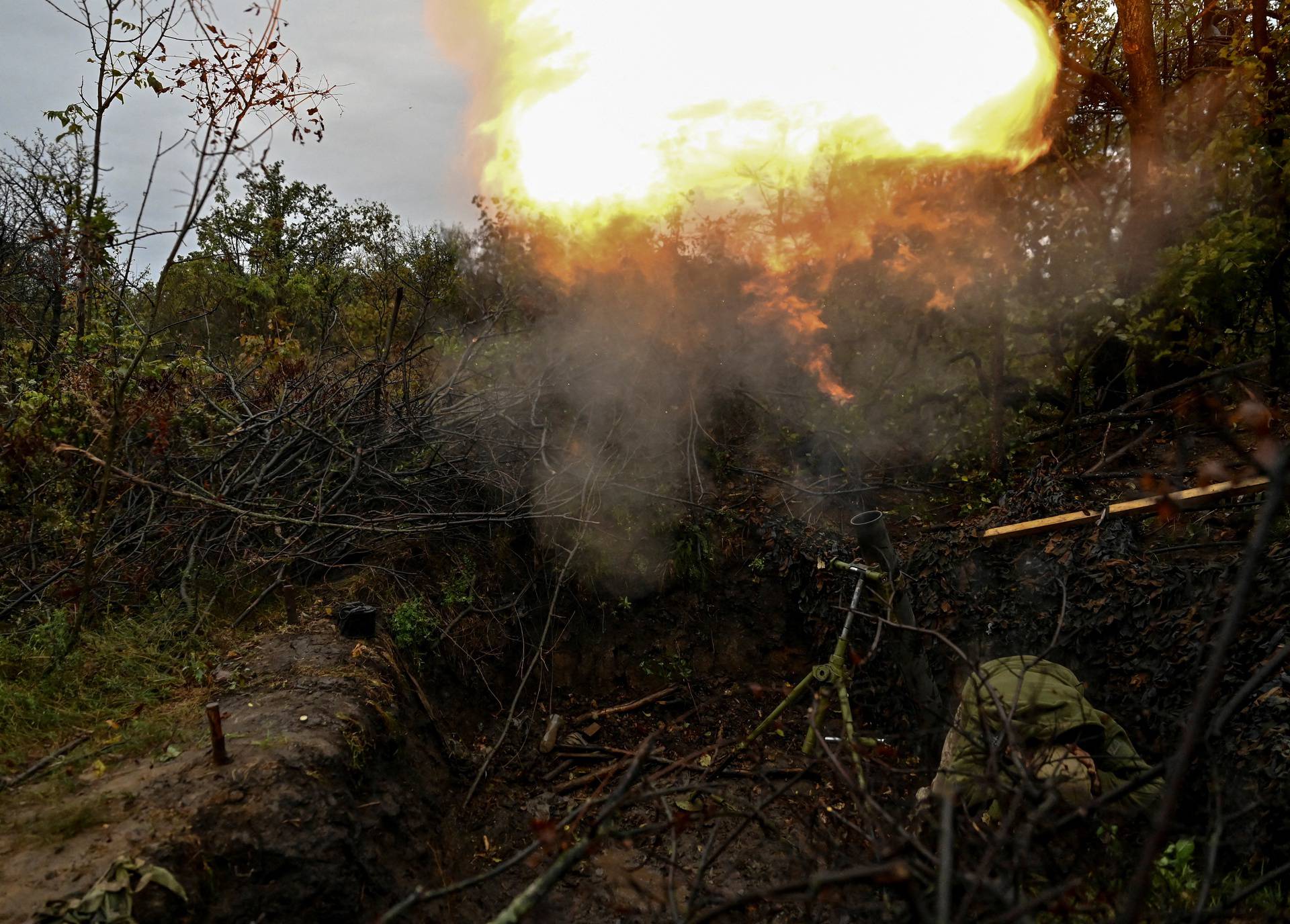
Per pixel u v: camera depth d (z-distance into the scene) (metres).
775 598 6.11
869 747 2.61
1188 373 6.56
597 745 5.30
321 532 5.40
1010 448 6.86
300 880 2.98
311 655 4.28
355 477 5.48
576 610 6.05
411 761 4.12
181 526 4.98
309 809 3.16
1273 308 6.35
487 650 5.49
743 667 5.97
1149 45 7.03
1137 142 7.05
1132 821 3.03
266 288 8.88
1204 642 3.62
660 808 4.55
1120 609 4.13
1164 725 3.59
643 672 5.96
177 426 5.39
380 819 3.52
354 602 4.91
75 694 3.79
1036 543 4.93
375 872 3.29
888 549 4.36
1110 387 6.86
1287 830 2.73
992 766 2.11
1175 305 6.38
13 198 5.84
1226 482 4.11
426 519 5.76
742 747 3.28
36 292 6.64
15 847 2.80
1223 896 2.59
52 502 5.07
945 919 1.39
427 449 6.16
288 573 5.24
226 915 2.79
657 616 6.11
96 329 5.71
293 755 3.34
